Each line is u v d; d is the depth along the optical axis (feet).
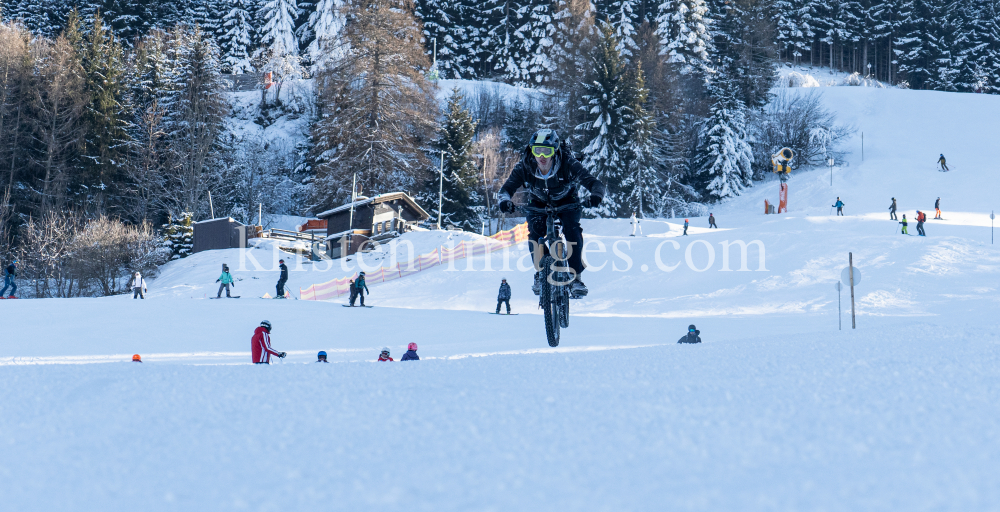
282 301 84.38
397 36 205.57
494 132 229.66
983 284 94.79
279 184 233.76
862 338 12.17
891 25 376.48
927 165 223.51
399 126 201.05
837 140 254.27
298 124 264.52
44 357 50.14
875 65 391.04
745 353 10.81
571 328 67.10
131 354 52.90
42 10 272.10
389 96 198.18
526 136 254.06
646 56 254.88
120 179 198.80
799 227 153.79
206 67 215.31
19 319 65.92
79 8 264.52
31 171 183.32
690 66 276.62
